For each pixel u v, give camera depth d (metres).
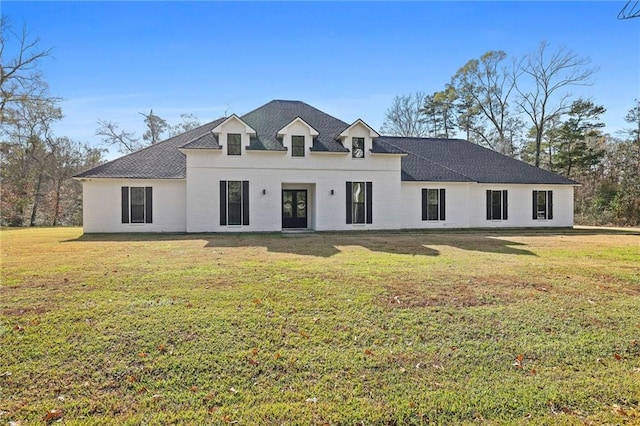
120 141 38.72
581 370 4.03
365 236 16.66
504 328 5.09
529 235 17.91
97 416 3.11
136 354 4.17
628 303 6.17
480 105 39.94
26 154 31.92
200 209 18.31
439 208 21.50
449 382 3.73
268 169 18.94
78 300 5.88
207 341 4.52
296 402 3.37
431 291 6.60
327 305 5.78
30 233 18.41
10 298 5.96
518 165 24.88
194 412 3.20
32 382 3.59
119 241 14.44
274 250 11.65
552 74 35.69
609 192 30.50
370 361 4.12
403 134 44.50
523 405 3.34
